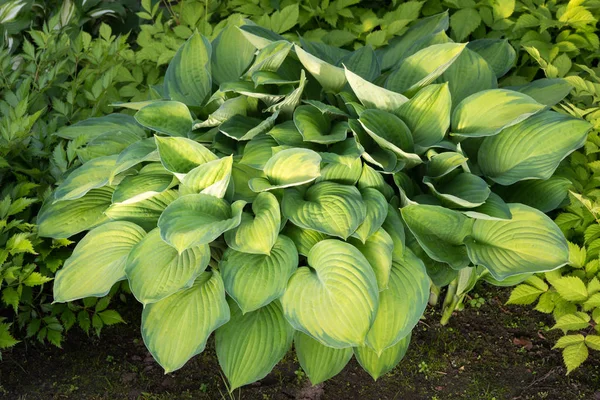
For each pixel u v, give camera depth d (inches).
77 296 68.9
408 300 67.9
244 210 71.6
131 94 92.1
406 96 73.8
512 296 75.8
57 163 78.8
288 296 67.0
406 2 95.5
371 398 73.7
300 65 78.4
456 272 70.7
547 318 79.6
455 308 79.8
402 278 68.4
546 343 77.4
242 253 68.2
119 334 80.2
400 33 91.2
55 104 85.4
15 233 76.8
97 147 77.4
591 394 73.1
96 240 71.1
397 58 83.4
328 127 73.9
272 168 69.0
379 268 67.5
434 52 74.5
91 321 79.1
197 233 64.9
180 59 79.5
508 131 73.1
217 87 80.0
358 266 66.1
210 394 74.2
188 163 70.2
